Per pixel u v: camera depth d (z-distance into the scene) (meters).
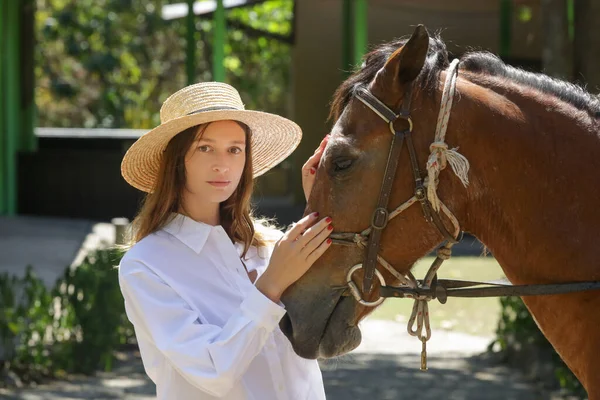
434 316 11.12
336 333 3.32
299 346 3.33
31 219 17.45
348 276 3.30
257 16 29.70
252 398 3.38
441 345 9.59
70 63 28.33
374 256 3.27
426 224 3.28
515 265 3.40
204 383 3.13
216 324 3.36
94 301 8.23
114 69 26.41
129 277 3.35
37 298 8.27
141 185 3.77
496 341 9.03
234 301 3.42
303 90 21.73
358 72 3.44
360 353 9.14
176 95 3.60
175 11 23.11
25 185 18.38
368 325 10.48
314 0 21.55
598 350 3.27
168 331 3.24
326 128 21.66
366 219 3.27
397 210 3.26
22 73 18.72
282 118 3.62
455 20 21.28
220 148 3.46
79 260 13.26
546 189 3.30
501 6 19.50
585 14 10.19
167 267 3.39
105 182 18.06
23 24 18.61
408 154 3.25
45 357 7.97
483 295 3.29
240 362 3.13
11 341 7.77
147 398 7.25
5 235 15.14
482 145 3.29
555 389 7.69
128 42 27.22
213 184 3.46
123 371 8.26
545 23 10.21
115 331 8.32
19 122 18.73
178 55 29.41
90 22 25.11
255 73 31.27
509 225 3.36
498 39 21.27
